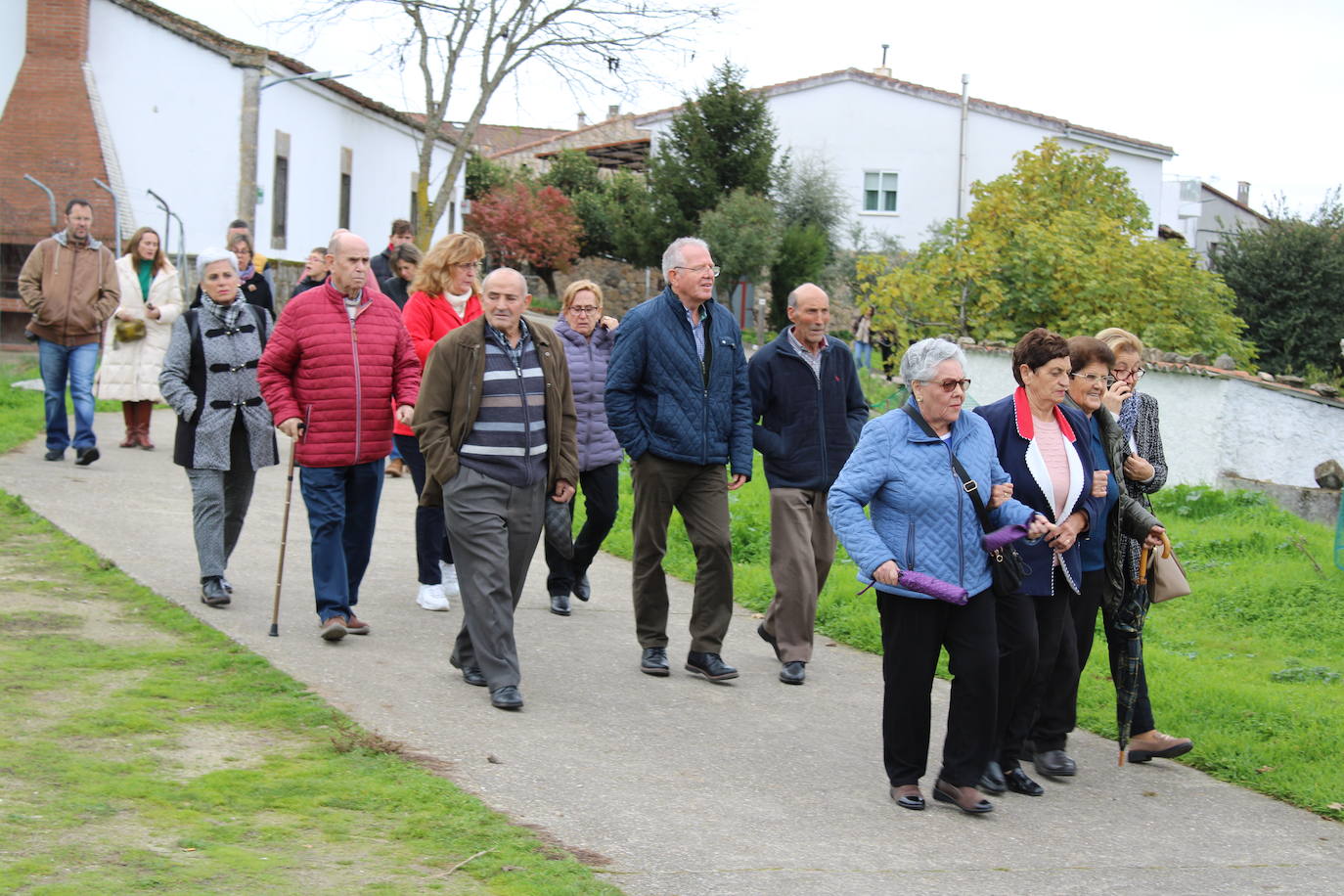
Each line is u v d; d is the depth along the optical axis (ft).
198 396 23.22
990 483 17.04
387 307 22.58
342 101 83.35
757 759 18.35
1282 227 99.25
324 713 17.88
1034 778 18.92
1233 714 21.12
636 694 21.03
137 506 30.71
